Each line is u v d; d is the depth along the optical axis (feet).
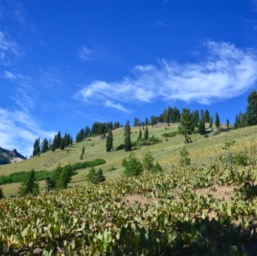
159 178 75.82
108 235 30.42
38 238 35.83
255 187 46.44
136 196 62.18
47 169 405.80
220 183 57.98
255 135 191.01
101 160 326.85
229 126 502.79
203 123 392.06
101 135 629.51
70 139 592.19
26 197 81.25
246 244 27.68
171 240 27.45
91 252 28.50
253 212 36.29
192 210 41.29
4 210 61.00
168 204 46.19
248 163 89.04
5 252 32.48
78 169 319.06
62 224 38.09
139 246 26.48
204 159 148.56
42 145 593.83
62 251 30.68
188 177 67.72
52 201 62.75
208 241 25.49
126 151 383.45
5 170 457.27
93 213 45.24
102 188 72.74
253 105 333.21
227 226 31.40
